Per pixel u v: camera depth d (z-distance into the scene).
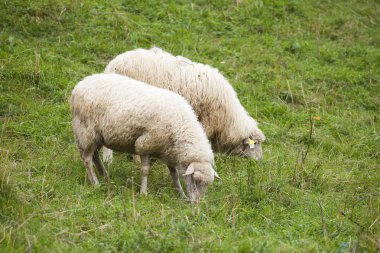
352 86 26.33
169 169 16.67
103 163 18.00
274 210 15.71
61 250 12.03
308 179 18.19
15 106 19.80
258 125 22.28
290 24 29.84
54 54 23.39
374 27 31.83
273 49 27.56
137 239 12.62
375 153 21.61
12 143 17.81
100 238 12.94
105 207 14.39
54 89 21.36
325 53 28.14
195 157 15.68
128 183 16.50
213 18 28.56
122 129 15.55
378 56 28.64
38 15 25.28
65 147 18.28
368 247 13.48
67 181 15.76
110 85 15.91
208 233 13.59
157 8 27.92
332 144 21.69
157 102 15.66
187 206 15.20
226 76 24.94
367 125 23.78
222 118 18.86
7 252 11.72
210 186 16.94
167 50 25.36
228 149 19.58
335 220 15.48
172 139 15.75
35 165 16.55
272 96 24.53
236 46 27.09
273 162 19.47
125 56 18.67
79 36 24.84
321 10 31.81
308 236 14.36
